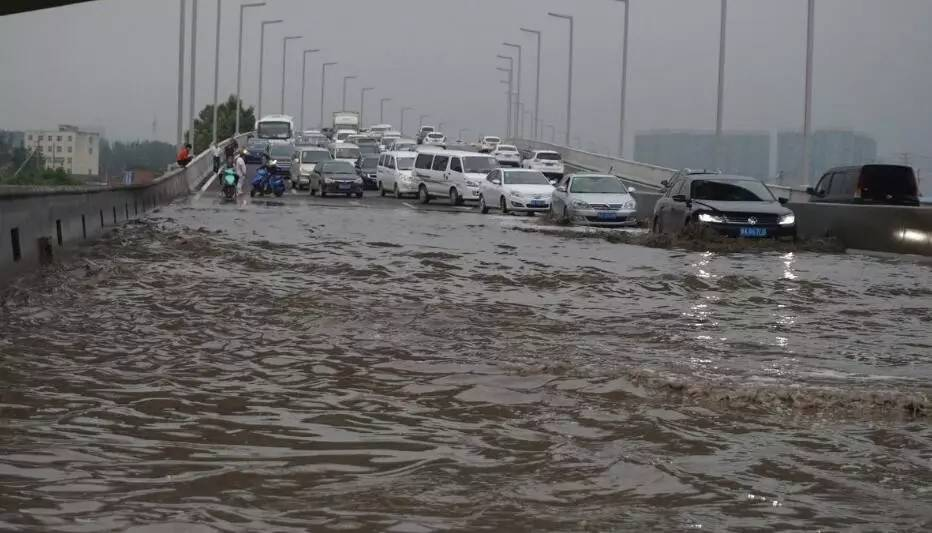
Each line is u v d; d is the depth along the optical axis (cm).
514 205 4034
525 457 541
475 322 1063
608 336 991
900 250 2228
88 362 812
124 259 1673
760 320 1148
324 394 704
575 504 461
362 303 1183
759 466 531
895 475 520
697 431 607
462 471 514
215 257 1722
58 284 1319
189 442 567
